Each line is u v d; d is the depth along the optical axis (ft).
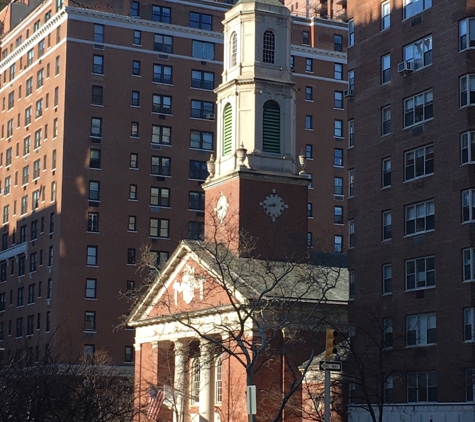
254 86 296.51
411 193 233.14
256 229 287.89
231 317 268.00
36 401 175.73
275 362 265.95
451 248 220.84
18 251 422.41
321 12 516.73
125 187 399.24
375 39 248.73
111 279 391.45
